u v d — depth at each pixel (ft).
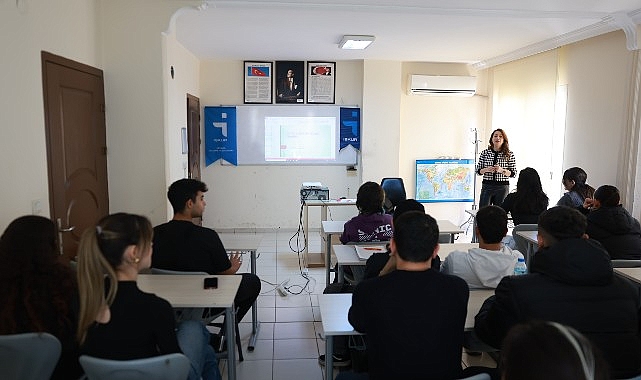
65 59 10.54
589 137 17.21
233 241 13.28
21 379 5.95
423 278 5.66
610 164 16.08
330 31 16.70
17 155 8.61
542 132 20.12
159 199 13.17
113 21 12.71
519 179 15.79
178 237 9.52
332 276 17.10
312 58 23.22
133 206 13.16
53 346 5.77
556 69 19.12
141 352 5.66
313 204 18.80
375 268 8.70
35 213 9.23
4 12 8.18
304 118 24.23
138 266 5.80
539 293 6.10
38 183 9.37
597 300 6.07
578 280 6.04
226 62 23.63
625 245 11.42
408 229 5.71
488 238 8.46
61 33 10.37
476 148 25.23
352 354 8.93
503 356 2.53
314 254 19.98
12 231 6.06
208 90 23.72
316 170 24.72
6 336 5.60
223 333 10.59
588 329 6.03
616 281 6.23
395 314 5.54
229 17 14.62
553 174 19.40
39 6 9.38
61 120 10.36
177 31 16.60
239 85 23.81
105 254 5.48
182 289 8.50
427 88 24.36
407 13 13.98
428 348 5.53
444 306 5.60
